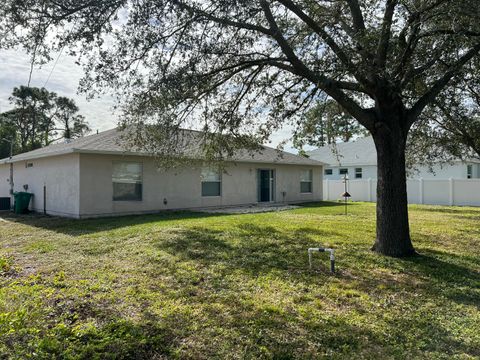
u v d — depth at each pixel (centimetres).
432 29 667
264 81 858
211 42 708
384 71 636
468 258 707
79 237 891
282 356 330
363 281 554
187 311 427
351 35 660
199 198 1612
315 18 773
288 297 481
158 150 962
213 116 898
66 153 1264
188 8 610
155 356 329
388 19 675
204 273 586
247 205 1817
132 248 760
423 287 530
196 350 339
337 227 1062
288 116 867
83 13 588
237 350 340
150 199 1430
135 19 611
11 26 565
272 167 1948
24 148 3631
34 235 945
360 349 344
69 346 328
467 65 761
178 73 694
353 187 2352
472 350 343
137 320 399
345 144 3023
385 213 730
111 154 1305
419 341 360
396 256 708
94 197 1272
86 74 652
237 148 982
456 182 2000
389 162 727
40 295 461
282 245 800
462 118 1046
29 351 312
